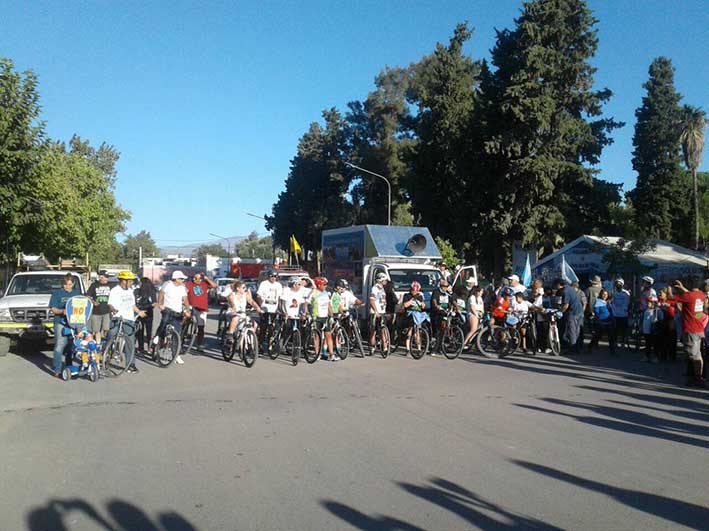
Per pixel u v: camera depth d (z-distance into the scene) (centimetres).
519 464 641
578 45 3697
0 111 1672
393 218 5722
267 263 5525
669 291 1462
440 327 1535
